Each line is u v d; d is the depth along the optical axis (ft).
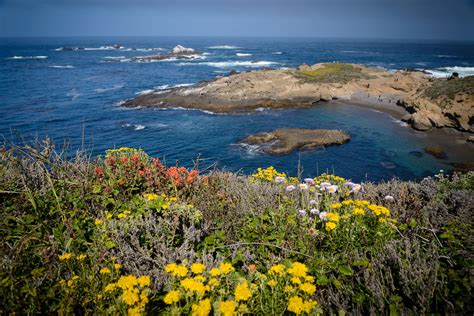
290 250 10.93
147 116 94.43
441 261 10.25
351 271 9.80
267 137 71.92
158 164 16.42
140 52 383.24
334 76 130.41
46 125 82.33
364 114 94.22
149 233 11.08
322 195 15.97
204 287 8.00
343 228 11.80
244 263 10.50
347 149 67.46
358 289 9.35
